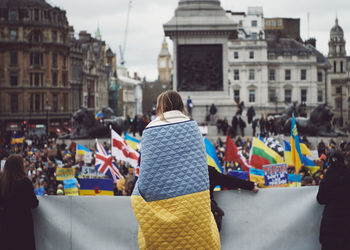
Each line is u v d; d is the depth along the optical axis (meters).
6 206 7.67
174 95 6.43
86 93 117.19
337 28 138.88
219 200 8.20
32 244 7.74
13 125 93.25
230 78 118.56
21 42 94.25
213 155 10.97
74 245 8.10
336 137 44.16
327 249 7.67
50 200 8.16
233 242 8.19
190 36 52.81
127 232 8.10
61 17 100.31
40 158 26.44
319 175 16.98
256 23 144.50
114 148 16.41
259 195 8.17
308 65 120.00
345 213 7.57
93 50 123.81
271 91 120.56
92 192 12.48
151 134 6.06
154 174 5.95
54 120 98.81
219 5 53.66
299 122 45.56
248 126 54.00
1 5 94.75
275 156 14.05
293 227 8.17
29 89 95.50
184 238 5.87
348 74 138.50
